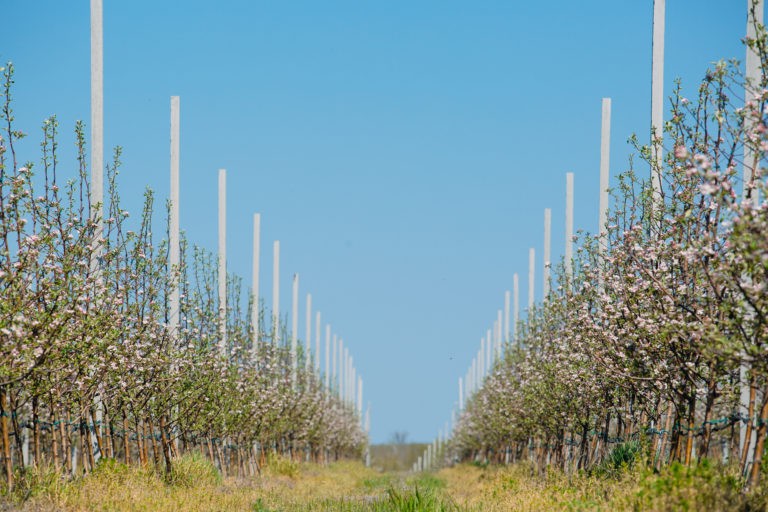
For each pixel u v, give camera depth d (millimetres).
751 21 26906
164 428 40719
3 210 27109
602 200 43094
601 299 30203
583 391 38906
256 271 62938
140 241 37000
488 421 78062
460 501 40500
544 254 63562
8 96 27500
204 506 33438
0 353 25734
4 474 32281
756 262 20547
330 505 36938
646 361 29406
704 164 21172
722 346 22656
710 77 25219
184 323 41656
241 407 51031
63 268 27688
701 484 24188
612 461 36312
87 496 30766
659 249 27484
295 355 75000
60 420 34500
